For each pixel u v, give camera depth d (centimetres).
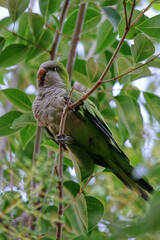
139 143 820
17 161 530
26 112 795
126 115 778
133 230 334
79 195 656
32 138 854
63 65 880
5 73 1059
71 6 995
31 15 757
